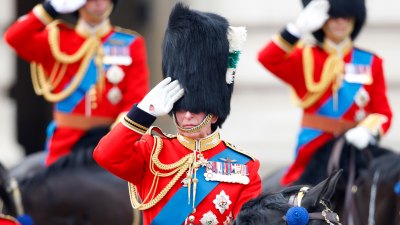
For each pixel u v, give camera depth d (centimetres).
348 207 2877
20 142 5325
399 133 4688
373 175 2970
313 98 3088
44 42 3064
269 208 1861
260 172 4759
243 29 2145
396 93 4731
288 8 4800
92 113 3088
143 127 2064
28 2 5125
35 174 3020
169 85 2081
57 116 3108
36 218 2978
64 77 3091
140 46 3139
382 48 4762
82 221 2970
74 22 4228
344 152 2959
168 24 2173
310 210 1877
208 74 2127
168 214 2095
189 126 2114
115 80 3088
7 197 2867
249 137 4775
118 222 2956
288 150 4753
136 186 2138
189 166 2100
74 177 2991
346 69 3119
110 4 3152
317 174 3020
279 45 3028
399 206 2922
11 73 4988
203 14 2158
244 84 4797
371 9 4778
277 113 4788
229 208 2095
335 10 3041
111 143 2064
